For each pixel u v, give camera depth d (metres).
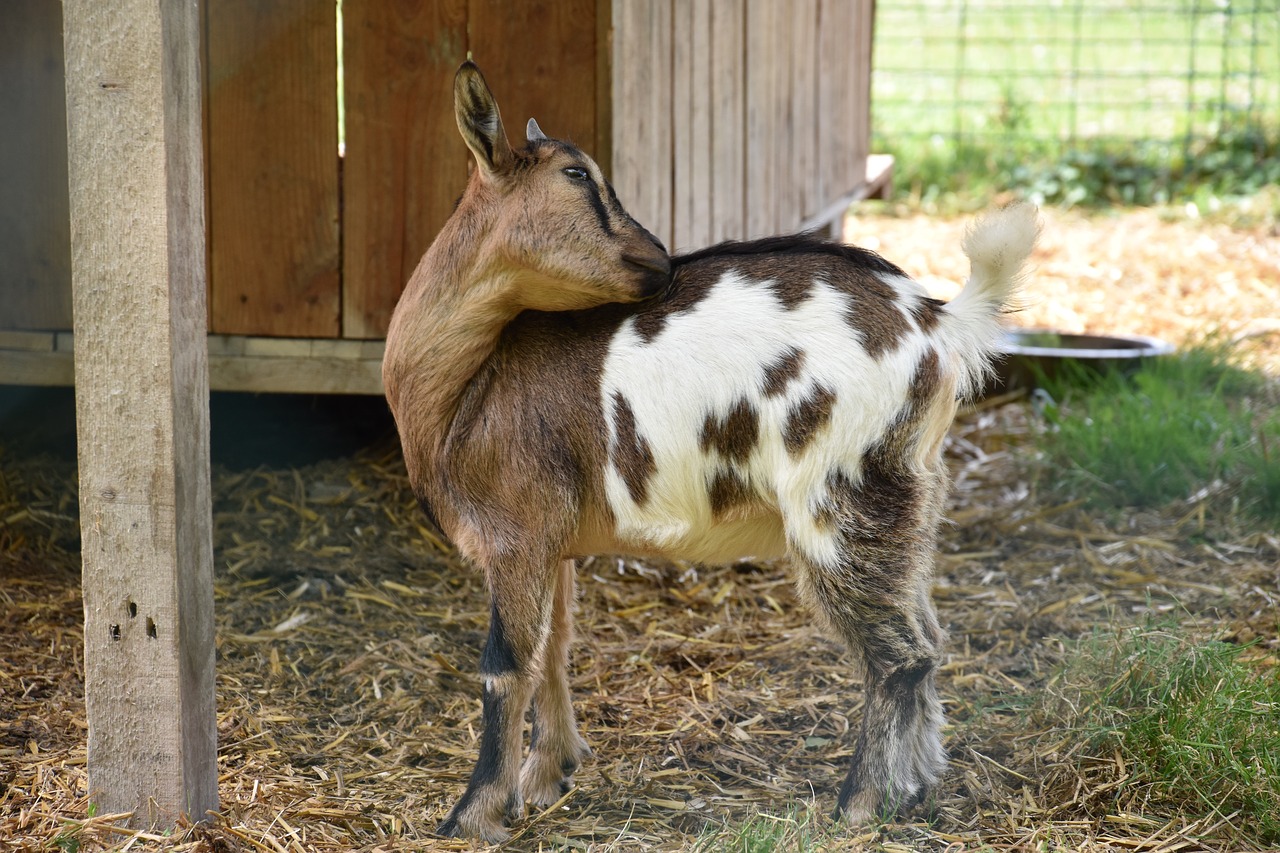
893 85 15.91
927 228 11.33
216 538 5.15
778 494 3.25
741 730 4.07
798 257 3.36
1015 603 4.95
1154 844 3.26
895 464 3.26
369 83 4.91
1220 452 6.12
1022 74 14.34
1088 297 9.30
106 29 2.96
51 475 5.42
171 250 3.05
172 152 3.03
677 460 3.29
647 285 3.25
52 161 5.09
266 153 4.98
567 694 3.75
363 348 5.13
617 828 3.48
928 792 3.46
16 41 5.00
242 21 4.89
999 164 12.92
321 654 4.46
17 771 3.56
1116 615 4.82
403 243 5.04
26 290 5.17
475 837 3.38
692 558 3.53
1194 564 5.25
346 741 3.96
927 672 3.30
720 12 5.98
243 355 5.15
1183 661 3.77
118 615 3.18
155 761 3.23
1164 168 12.57
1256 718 3.62
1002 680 4.32
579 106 4.84
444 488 3.44
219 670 4.29
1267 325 8.62
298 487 5.50
